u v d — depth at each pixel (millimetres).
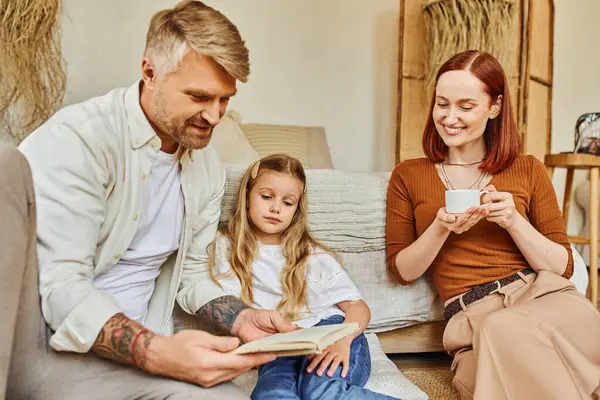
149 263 1102
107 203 987
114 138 974
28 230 758
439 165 1439
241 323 1061
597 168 2328
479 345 1107
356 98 3361
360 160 3400
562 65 3486
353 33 3328
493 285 1314
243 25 3115
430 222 1395
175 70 896
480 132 1358
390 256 1440
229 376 815
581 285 1495
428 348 1590
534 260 1283
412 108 2877
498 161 1373
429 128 1452
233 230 1313
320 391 1021
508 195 1238
